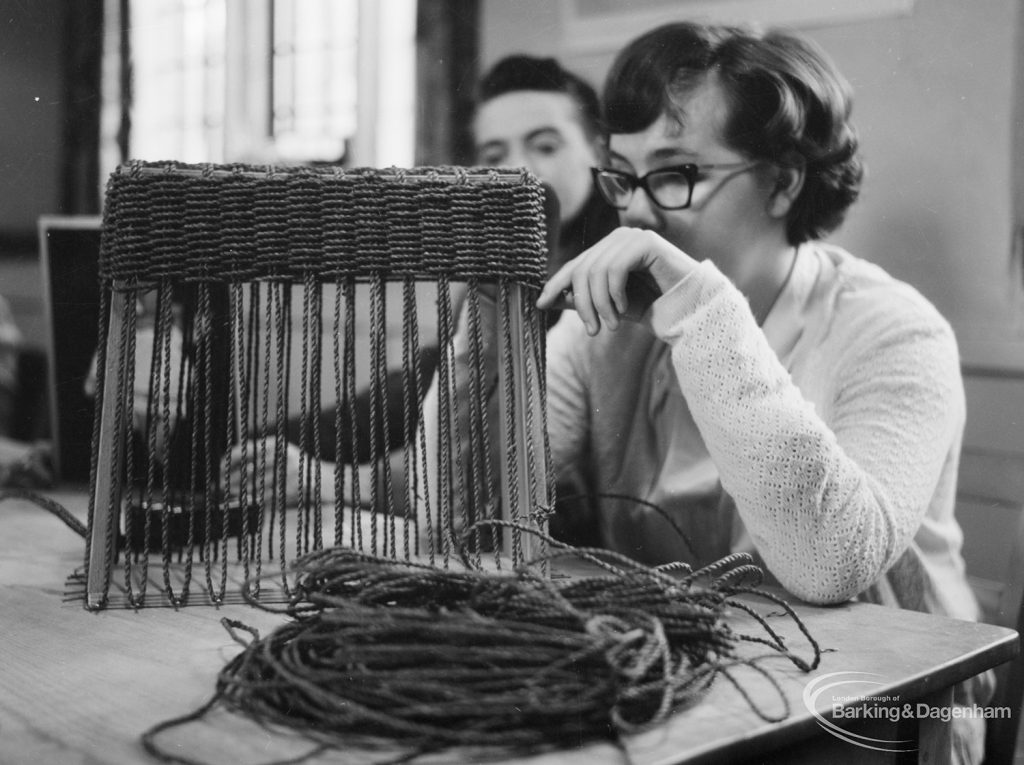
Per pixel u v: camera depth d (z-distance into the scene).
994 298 1.68
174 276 1.09
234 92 2.72
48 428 3.07
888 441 1.37
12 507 1.69
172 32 2.94
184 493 1.27
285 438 1.12
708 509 1.70
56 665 0.87
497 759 0.66
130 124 3.06
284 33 2.66
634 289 1.27
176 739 0.69
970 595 1.66
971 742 1.39
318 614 0.79
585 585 0.76
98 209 3.12
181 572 1.21
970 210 1.69
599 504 1.84
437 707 0.66
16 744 0.69
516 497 1.16
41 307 3.09
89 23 3.05
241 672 0.75
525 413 1.15
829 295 1.63
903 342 1.49
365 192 1.10
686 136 1.73
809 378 1.59
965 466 1.75
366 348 1.84
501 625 0.70
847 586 1.14
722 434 1.18
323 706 0.68
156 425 1.10
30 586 1.17
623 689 0.68
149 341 1.39
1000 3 1.64
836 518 1.14
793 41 1.74
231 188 1.09
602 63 1.90
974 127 1.67
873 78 1.74
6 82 3.07
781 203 1.70
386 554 1.11
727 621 1.05
